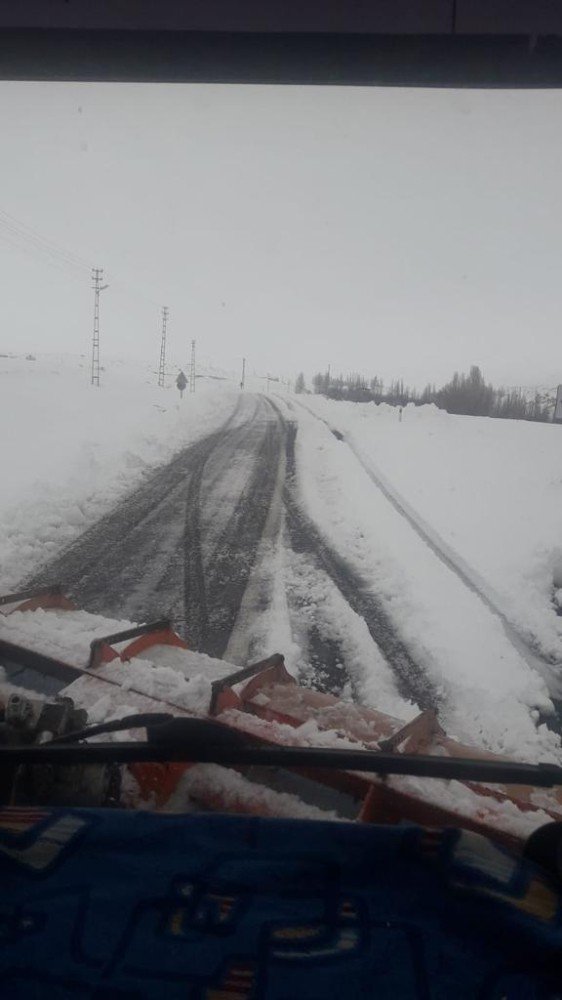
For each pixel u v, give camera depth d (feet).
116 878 3.78
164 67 8.03
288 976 3.26
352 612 20.71
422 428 87.71
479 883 3.64
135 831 4.09
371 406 125.80
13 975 3.29
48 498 34.19
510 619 21.20
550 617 21.62
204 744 4.71
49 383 115.03
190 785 6.53
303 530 31.35
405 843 3.92
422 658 17.47
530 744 13.29
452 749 7.13
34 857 3.92
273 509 35.65
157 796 6.42
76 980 3.26
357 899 3.64
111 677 8.13
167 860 3.89
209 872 3.80
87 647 8.84
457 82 7.77
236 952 3.37
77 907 3.61
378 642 18.39
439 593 23.15
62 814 4.26
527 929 3.43
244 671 7.95
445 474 50.31
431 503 39.60
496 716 14.42
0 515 30.09
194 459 52.90
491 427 89.81
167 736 4.70
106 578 23.47
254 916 3.55
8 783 5.17
